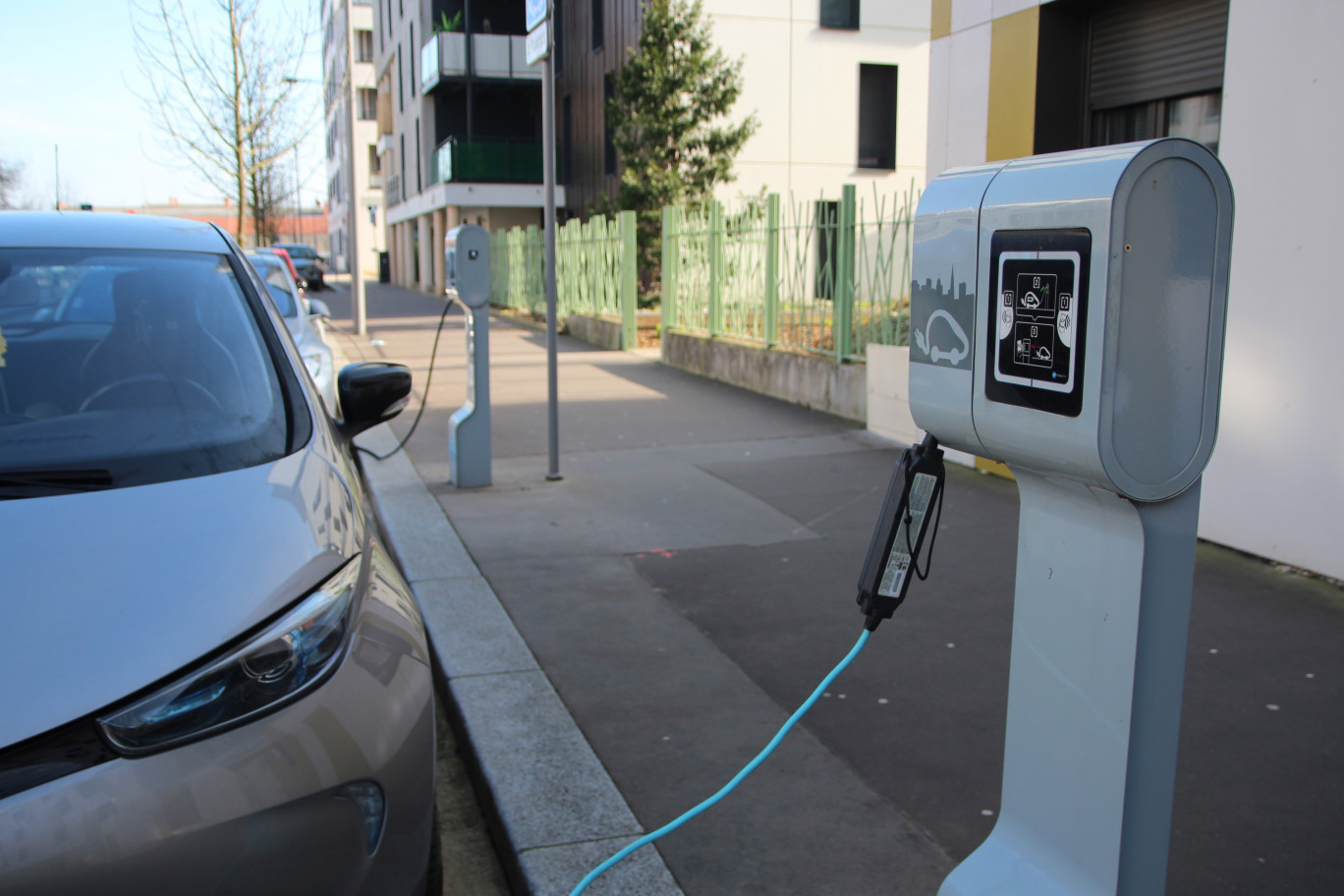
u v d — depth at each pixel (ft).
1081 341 5.00
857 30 64.13
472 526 19.07
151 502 7.09
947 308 5.99
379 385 10.92
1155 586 5.32
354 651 6.88
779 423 29.63
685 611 14.76
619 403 33.68
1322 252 15.25
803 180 64.39
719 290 39.27
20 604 5.99
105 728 5.60
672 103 58.03
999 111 23.00
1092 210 4.87
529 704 11.60
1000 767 10.35
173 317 9.44
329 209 286.87
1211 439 5.18
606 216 61.57
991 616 14.40
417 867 6.84
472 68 92.89
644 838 7.59
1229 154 16.57
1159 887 5.63
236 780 5.82
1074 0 21.40
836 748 10.77
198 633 6.09
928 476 6.42
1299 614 14.25
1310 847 9.00
